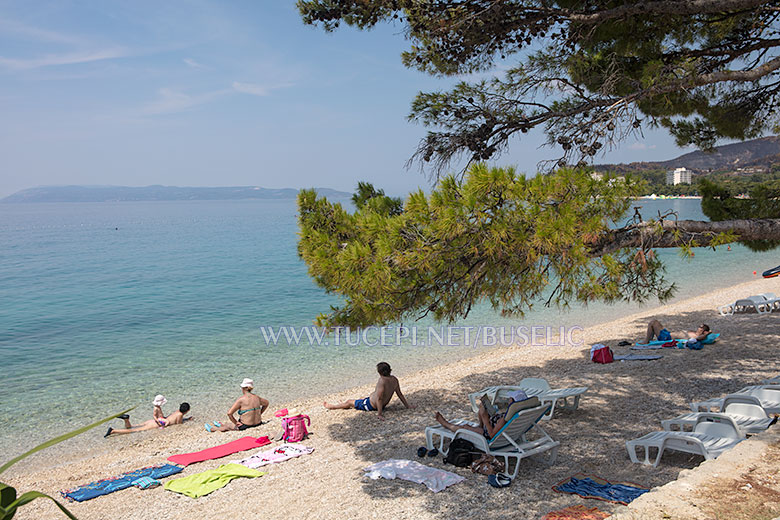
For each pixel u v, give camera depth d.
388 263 6.57
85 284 37.59
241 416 11.05
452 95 8.34
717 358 13.12
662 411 9.68
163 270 45.09
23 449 10.82
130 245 74.31
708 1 7.01
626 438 8.42
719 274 34.09
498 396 10.48
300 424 9.83
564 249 6.19
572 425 9.23
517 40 7.86
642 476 6.80
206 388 14.49
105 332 22.17
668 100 8.77
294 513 6.70
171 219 176.88
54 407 13.23
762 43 8.47
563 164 7.09
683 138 11.09
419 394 12.55
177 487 7.83
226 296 31.08
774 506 4.15
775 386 8.55
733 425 6.80
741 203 9.50
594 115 7.84
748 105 10.15
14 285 37.66
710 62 8.62
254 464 8.63
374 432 9.98
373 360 16.80
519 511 6.17
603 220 6.47
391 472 7.54
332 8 7.89
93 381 15.34
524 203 6.22
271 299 29.70
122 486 8.08
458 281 7.07
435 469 7.55
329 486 7.46
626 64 8.60
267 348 18.66
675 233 7.29
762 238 7.84
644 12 7.40
